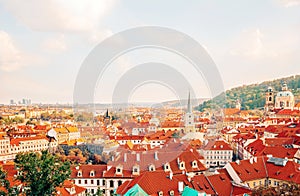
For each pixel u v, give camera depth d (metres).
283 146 87.94
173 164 57.41
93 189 62.22
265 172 63.12
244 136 111.00
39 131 152.12
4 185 16.47
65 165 16.73
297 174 59.34
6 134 138.38
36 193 15.82
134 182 44.69
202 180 50.00
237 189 49.50
